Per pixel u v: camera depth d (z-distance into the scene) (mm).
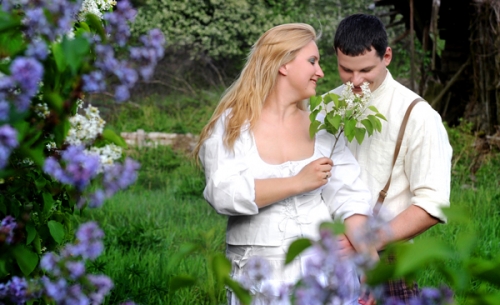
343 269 1693
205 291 4953
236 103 3479
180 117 14836
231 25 16609
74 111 2467
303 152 3447
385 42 3529
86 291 2264
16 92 2049
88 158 2119
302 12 17500
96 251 2191
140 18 15977
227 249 3514
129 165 2238
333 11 17719
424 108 3545
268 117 3484
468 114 11914
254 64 3486
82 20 2648
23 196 2658
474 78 11727
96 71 2230
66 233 3021
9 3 2150
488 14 11250
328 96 3322
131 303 2377
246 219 3354
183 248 1711
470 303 1550
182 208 8398
